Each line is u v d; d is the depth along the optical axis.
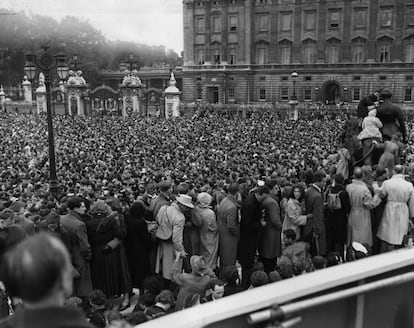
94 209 10.77
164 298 8.49
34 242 2.58
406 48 89.00
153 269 11.48
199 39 102.38
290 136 47.72
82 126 57.88
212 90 102.44
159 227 11.02
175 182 19.52
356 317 3.68
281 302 3.38
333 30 93.62
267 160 29.42
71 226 9.90
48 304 2.58
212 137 47.59
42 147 40.94
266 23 98.25
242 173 22.17
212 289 8.98
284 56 97.75
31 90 109.69
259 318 3.17
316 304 3.38
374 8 90.00
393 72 89.94
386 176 12.74
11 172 26.47
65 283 2.62
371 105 18.84
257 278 8.67
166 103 83.62
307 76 96.00
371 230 11.46
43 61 20.77
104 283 10.45
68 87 87.75
